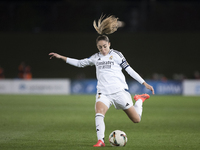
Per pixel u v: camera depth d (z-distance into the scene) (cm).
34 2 14362
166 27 14262
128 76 12569
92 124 3806
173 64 13875
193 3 14538
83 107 6066
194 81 10200
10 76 13375
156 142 2600
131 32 14525
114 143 2328
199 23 14225
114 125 3753
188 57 14212
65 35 14588
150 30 14325
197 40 14462
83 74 13238
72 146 2362
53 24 14375
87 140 2677
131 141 2645
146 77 13225
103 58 2370
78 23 14325
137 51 14350
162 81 10219
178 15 14212
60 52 14300
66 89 10175
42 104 6638
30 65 13875
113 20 2347
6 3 14262
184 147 2373
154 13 14188
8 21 14325
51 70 13612
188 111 5484
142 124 3847
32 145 2422
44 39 14488
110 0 14350
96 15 14162
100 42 2322
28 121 4069
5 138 2777
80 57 14238
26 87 10150
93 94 10006
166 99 8381
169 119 4369
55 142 2567
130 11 13975
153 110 5659
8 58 14125
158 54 14275
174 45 14488
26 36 14525
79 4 14188
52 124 3797
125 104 2341
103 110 2289
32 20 14325
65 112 5194
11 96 8888
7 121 4053
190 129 3422
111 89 2327
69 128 3456
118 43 14475
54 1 14425
